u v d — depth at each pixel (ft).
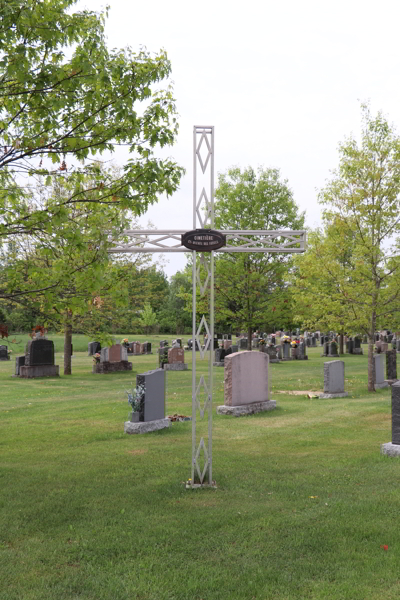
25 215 23.45
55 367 84.23
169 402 53.57
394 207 59.16
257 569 16.76
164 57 25.66
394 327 65.26
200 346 26.16
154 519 21.20
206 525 20.44
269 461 30.40
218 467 29.22
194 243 24.47
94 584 15.89
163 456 32.04
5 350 122.31
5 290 24.48
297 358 118.73
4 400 57.88
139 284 94.58
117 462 30.71
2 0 19.35
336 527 20.06
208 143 25.17
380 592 15.20
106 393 63.26
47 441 36.88
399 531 19.57
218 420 43.83
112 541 19.10
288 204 105.19
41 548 18.56
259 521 20.80
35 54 22.71
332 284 61.77
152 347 169.68
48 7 23.27
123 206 24.98
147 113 25.95
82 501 23.65
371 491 24.44
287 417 44.88
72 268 23.94
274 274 105.40
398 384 31.22
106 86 24.30
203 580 16.12
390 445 31.04
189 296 100.78
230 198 105.70
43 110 23.63
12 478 27.55
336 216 61.26
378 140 60.70
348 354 131.44
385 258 60.64
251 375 47.78
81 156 25.04
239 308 110.83
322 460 30.45
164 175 25.18
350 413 46.32
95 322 75.61
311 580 16.07
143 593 15.42
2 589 15.66
